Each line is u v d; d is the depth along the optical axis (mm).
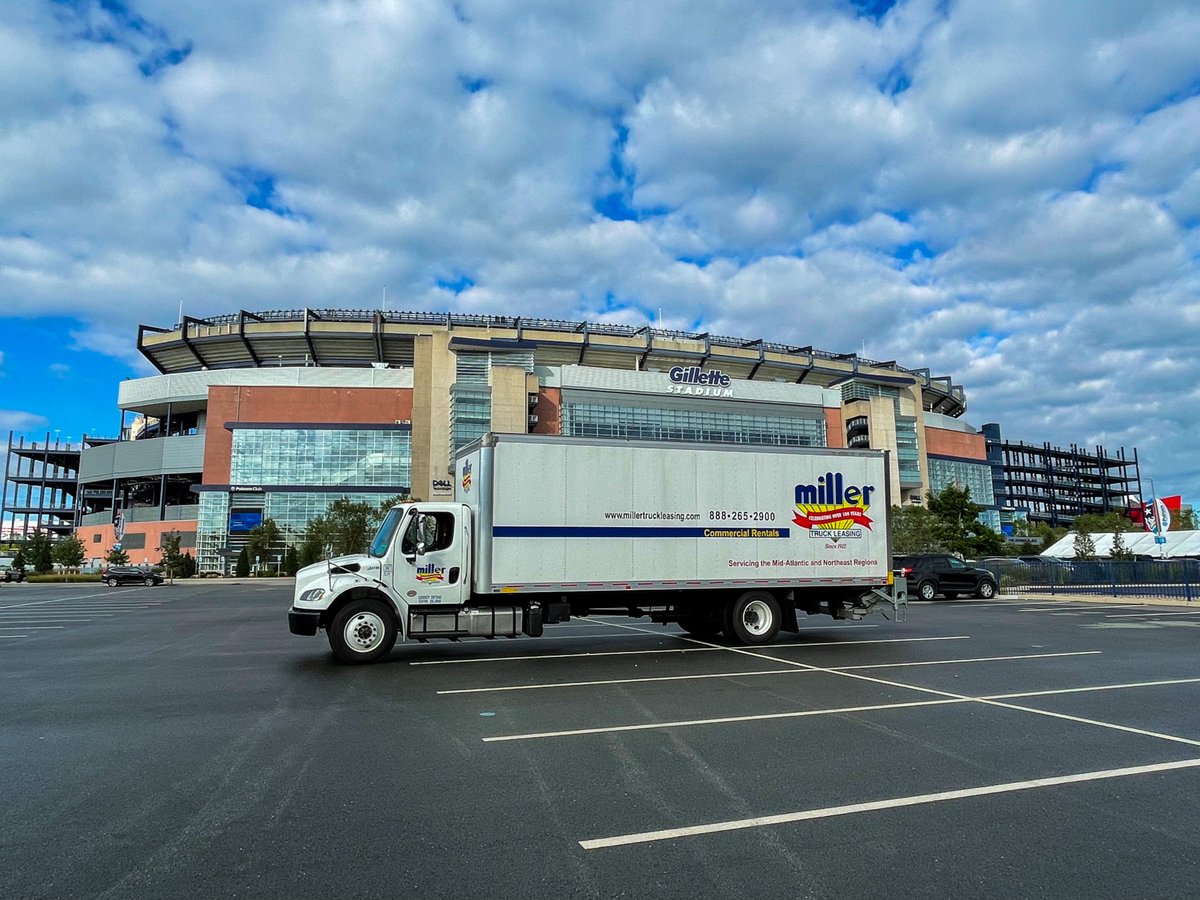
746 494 13344
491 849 4180
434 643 13547
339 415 80312
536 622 11867
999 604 25453
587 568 12258
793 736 6684
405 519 11547
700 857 4070
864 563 13938
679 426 87812
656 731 6883
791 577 13461
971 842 4277
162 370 99875
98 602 29203
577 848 4191
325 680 9688
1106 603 25719
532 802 4961
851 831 4441
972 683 9352
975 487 116062
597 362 96875
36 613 23031
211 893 3641
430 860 4035
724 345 102688
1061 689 8945
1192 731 6875
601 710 7797
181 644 14086
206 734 6863
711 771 5637
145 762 5953
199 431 88875
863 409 94875
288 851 4156
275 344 90500
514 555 11875
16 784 5391
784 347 108750
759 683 9359
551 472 12234
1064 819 4645
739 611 13219
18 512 121938
